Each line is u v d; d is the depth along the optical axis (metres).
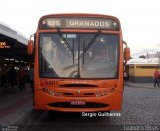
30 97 25.09
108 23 13.14
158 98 27.05
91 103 12.66
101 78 12.73
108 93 12.71
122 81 12.94
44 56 12.91
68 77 12.71
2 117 14.34
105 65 12.86
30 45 13.10
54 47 12.93
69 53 12.85
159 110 17.73
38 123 13.23
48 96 12.66
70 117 14.84
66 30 13.01
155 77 47.38
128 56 13.33
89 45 12.94
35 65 12.94
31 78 14.45
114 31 13.12
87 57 12.84
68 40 12.95
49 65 12.83
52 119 14.32
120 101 12.88
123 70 13.03
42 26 13.11
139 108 18.75
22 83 32.19
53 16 13.12
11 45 23.41
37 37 13.03
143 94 32.53
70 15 13.07
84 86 12.66
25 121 13.63
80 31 13.01
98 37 13.01
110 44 13.01
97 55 12.89
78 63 12.79
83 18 13.09
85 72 12.74
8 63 41.41
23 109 17.31
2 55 33.22
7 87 36.59
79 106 12.62
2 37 20.30
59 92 12.61
